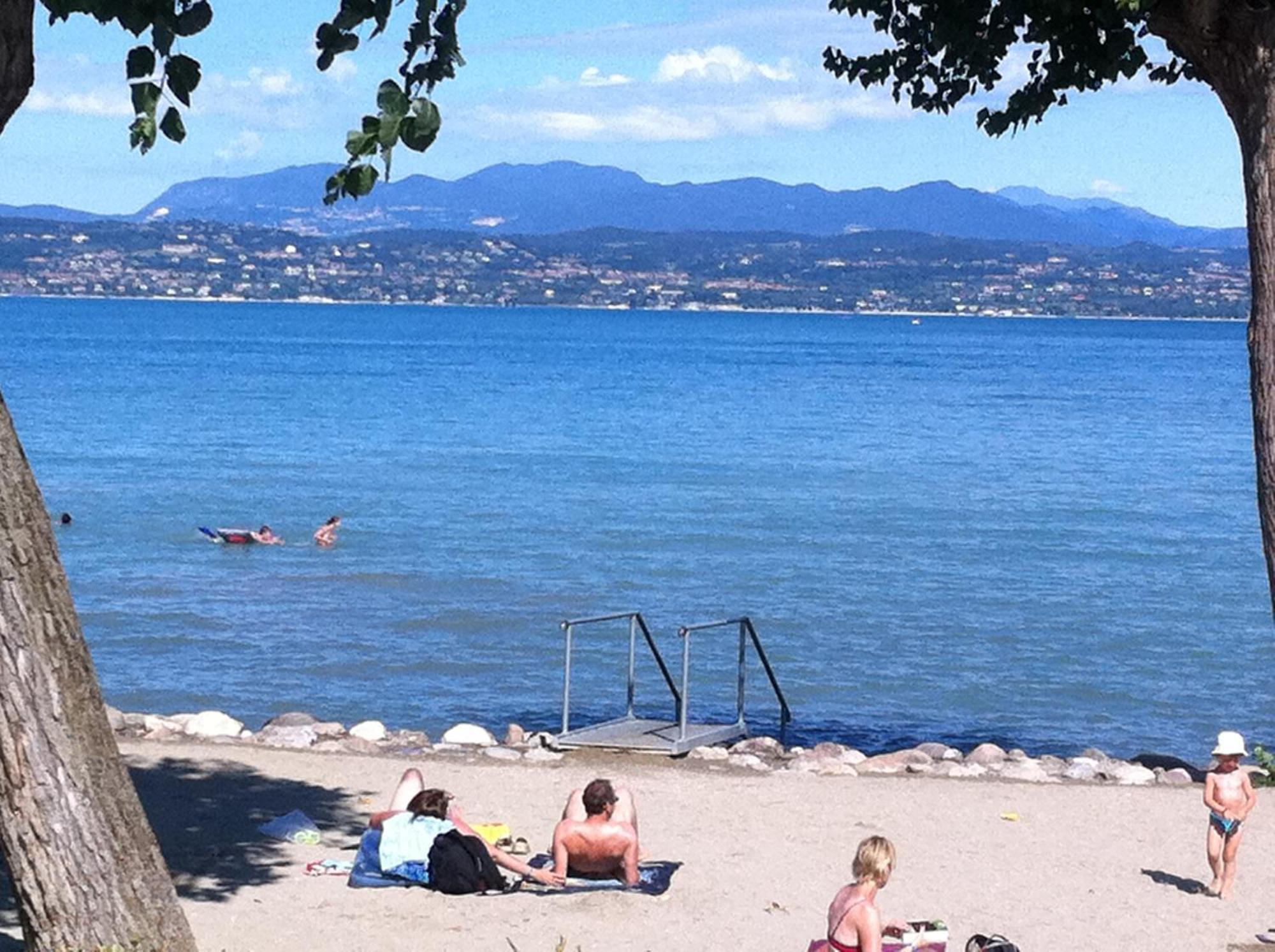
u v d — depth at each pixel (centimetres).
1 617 679
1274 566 1232
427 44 714
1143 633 2700
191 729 1655
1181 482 5181
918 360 16162
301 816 1262
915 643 2580
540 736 1692
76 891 693
